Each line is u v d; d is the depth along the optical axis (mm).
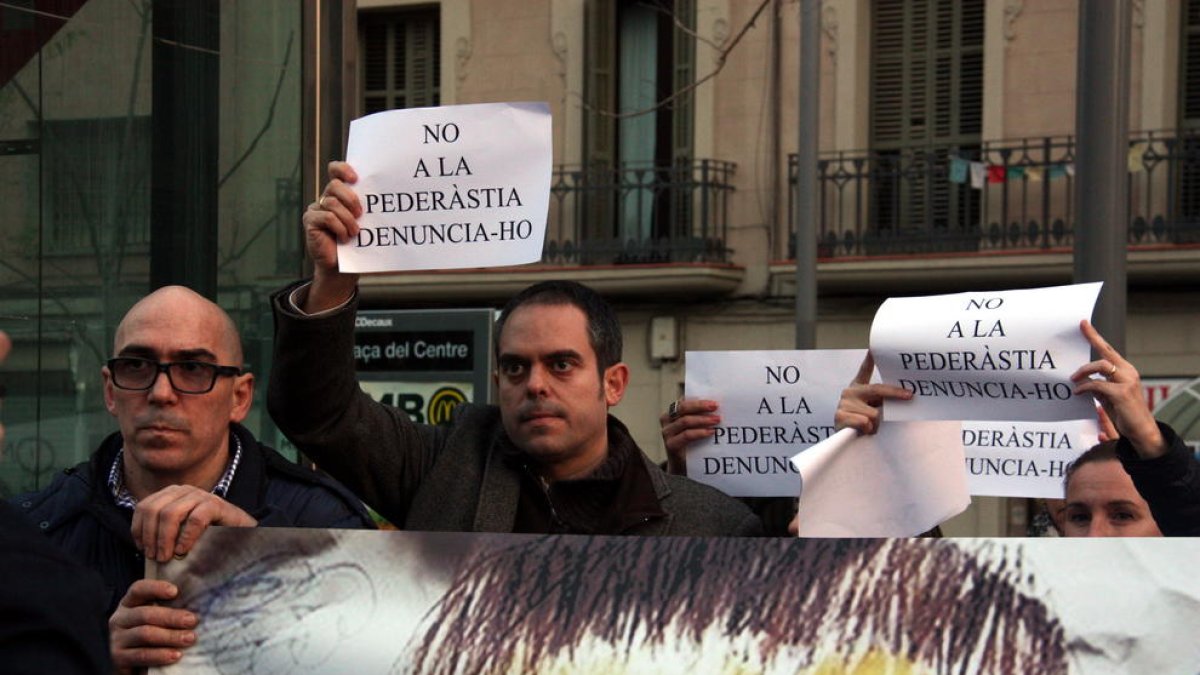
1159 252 17484
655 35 19562
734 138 19234
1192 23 17734
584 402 3816
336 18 5715
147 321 3832
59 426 5090
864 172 18734
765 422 4711
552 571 3174
